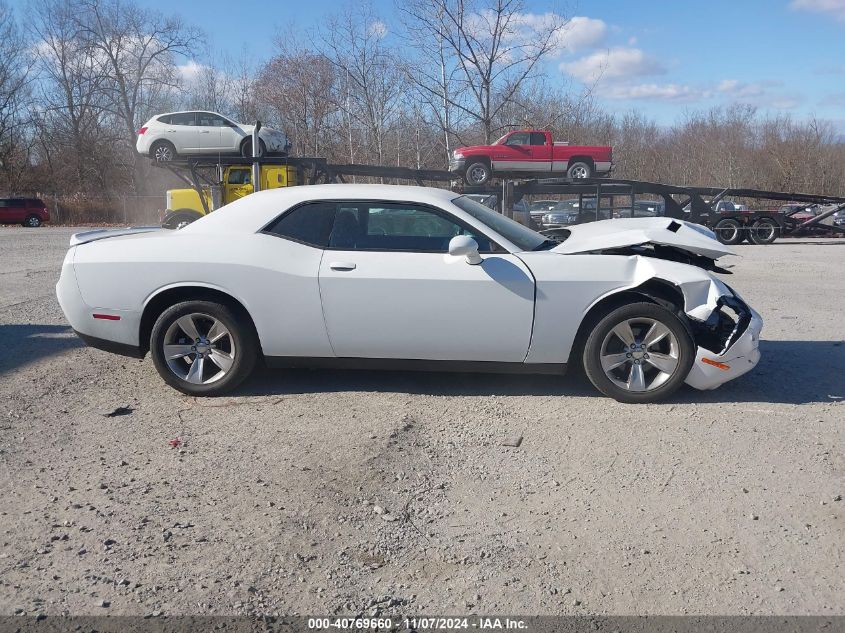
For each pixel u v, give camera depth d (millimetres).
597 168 20875
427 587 2863
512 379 5551
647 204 19938
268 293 4883
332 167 16812
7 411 4832
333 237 4980
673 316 4785
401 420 4637
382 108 28328
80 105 44219
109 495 3602
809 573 2953
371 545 3162
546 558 3072
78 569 2943
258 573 2934
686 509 3484
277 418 4707
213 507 3482
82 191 44094
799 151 45125
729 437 4359
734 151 46062
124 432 4465
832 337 7090
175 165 18438
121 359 6156
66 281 5121
